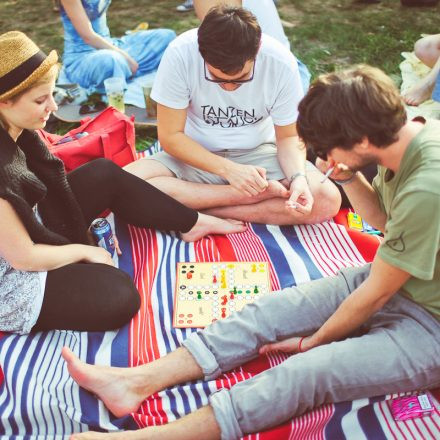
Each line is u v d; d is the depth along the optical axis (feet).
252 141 9.21
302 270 8.21
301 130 5.50
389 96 5.10
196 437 5.87
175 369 6.59
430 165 5.25
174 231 8.97
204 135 9.11
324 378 5.93
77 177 8.09
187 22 18.11
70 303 7.02
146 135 12.55
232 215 9.26
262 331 6.68
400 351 5.99
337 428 6.31
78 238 7.97
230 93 8.40
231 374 6.79
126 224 9.08
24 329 7.09
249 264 8.28
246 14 7.20
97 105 12.52
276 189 8.85
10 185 6.43
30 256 6.85
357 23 17.56
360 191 6.88
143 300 7.80
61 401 6.55
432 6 18.54
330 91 5.18
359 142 5.28
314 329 6.83
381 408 6.41
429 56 13.79
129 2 19.89
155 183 9.03
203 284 7.98
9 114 6.51
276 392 5.88
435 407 6.34
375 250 8.66
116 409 6.37
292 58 8.42
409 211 5.23
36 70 6.28
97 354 7.06
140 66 13.96
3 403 6.66
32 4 20.11
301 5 18.92
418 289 6.14
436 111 12.54
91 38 12.98
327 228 9.07
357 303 6.10
